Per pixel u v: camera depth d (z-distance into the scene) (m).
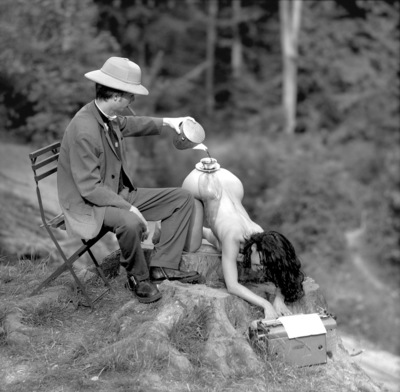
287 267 5.04
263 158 22.75
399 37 29.00
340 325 15.28
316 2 30.80
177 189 5.30
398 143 25.89
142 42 31.47
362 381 4.98
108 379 4.50
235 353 4.76
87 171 4.89
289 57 30.12
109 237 8.92
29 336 4.91
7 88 13.75
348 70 28.38
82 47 14.16
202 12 33.97
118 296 5.41
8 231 7.92
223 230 5.22
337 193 20.47
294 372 4.79
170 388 4.45
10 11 13.88
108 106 4.98
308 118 29.27
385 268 19.12
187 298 4.97
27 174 10.16
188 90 32.06
